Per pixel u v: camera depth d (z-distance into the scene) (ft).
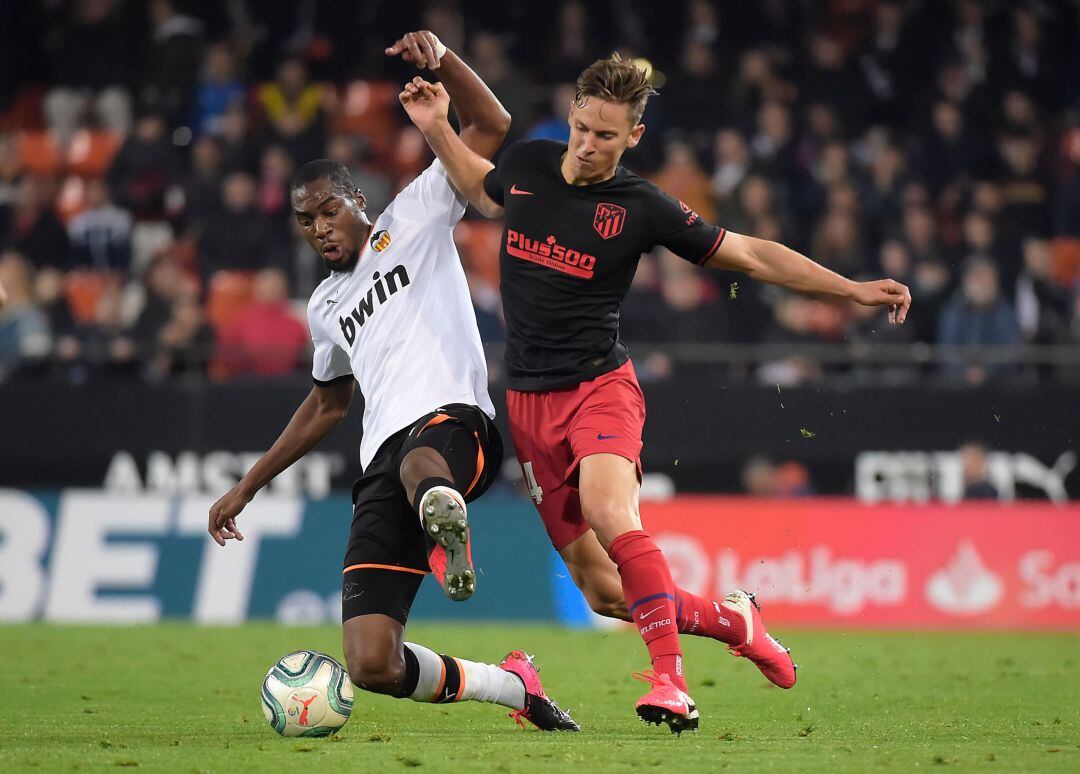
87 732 61.05
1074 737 59.26
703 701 76.43
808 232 170.60
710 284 157.07
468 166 62.90
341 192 62.28
